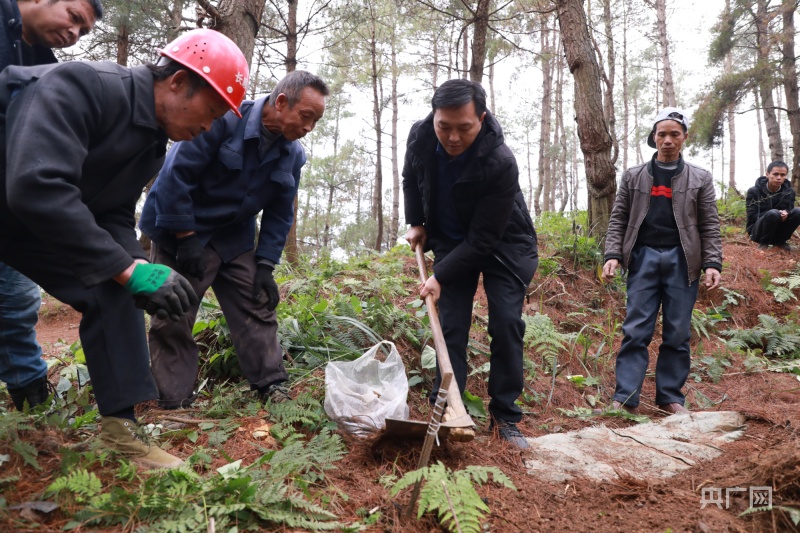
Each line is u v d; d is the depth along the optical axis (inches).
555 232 310.7
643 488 103.2
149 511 77.7
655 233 161.0
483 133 117.6
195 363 130.3
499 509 93.4
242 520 79.7
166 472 86.3
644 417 147.7
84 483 77.6
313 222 1064.2
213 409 120.6
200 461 97.5
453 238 131.8
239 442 108.9
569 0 279.3
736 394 177.5
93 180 87.2
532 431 140.6
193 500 80.4
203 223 122.6
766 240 323.3
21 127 74.7
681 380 157.6
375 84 637.3
